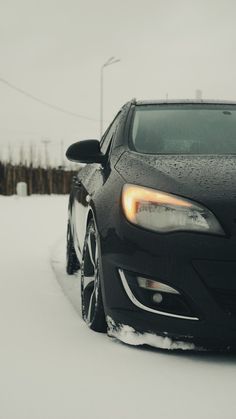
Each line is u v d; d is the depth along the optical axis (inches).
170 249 105.3
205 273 103.7
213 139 141.0
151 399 85.1
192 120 149.1
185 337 105.5
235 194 108.3
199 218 105.9
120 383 91.6
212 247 103.8
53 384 90.8
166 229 106.8
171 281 105.0
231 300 104.1
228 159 124.0
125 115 153.3
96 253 122.7
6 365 99.9
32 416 78.5
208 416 79.4
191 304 104.5
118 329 112.4
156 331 107.2
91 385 90.6
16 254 243.6
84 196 151.7
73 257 199.3
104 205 119.6
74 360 102.5
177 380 93.5
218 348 105.6
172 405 83.0
